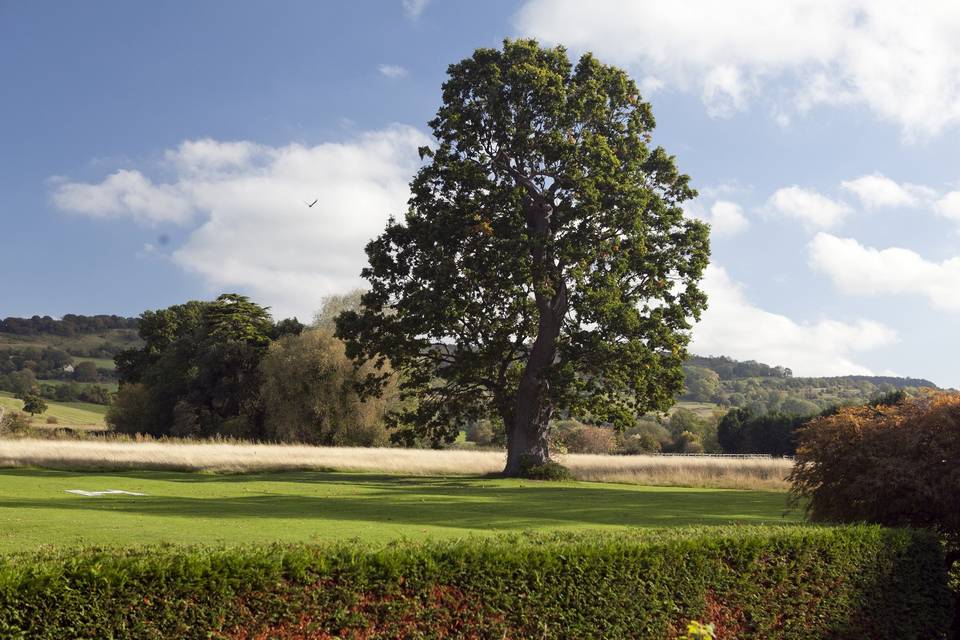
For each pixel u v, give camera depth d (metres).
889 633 10.43
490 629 7.82
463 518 17.66
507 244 34.00
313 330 63.56
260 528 13.58
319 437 60.16
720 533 9.91
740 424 88.38
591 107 37.22
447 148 37.53
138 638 6.38
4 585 5.98
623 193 35.97
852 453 13.77
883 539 10.64
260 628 6.85
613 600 8.49
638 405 37.56
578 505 22.80
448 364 39.72
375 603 7.35
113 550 7.26
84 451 37.94
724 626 9.16
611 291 34.25
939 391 14.52
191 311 86.00
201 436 68.06
